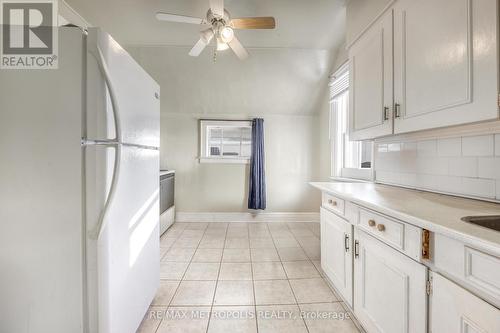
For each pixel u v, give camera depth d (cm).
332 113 325
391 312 111
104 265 103
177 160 391
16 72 99
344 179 288
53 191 100
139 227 137
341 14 236
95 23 255
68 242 101
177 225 371
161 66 329
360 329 147
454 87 105
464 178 132
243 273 219
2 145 99
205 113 390
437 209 104
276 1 217
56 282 101
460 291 76
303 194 396
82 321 102
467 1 98
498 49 87
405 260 102
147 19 248
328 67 329
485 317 68
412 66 129
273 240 307
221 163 393
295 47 303
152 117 158
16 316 102
